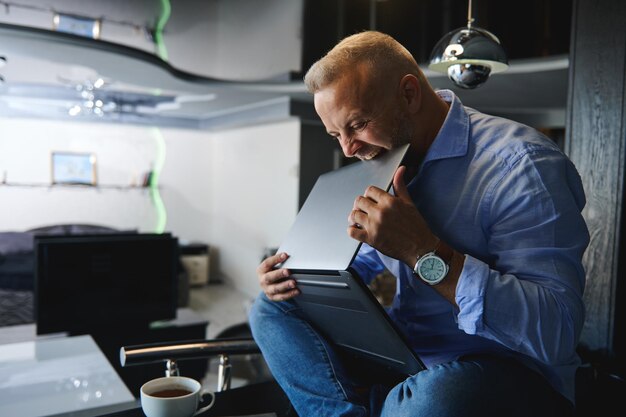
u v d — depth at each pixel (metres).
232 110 7.25
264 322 1.36
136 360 1.39
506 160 1.05
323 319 1.27
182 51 6.36
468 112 1.20
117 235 2.66
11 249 6.38
